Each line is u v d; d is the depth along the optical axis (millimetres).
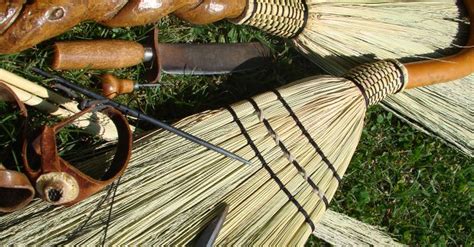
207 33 1133
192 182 969
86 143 1034
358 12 1140
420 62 1153
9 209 874
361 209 1178
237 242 960
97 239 917
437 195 1225
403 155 1225
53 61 963
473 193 1241
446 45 1200
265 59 1146
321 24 1117
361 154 1191
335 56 1148
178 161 978
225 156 994
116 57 999
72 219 925
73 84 951
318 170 1036
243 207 978
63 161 873
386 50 1169
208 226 949
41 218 922
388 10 1162
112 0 926
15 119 983
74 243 909
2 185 851
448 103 1209
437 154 1242
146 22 965
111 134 1011
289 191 1010
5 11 859
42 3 873
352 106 1073
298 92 1050
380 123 1214
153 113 1093
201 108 1120
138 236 928
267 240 974
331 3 1122
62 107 974
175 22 1113
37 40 889
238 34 1146
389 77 1110
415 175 1227
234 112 1017
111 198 943
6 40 872
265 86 1161
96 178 977
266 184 1000
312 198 1022
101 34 1055
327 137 1051
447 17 1201
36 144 900
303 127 1037
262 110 1025
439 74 1152
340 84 1076
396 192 1205
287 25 1094
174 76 1104
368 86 1088
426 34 1188
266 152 1012
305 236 1002
